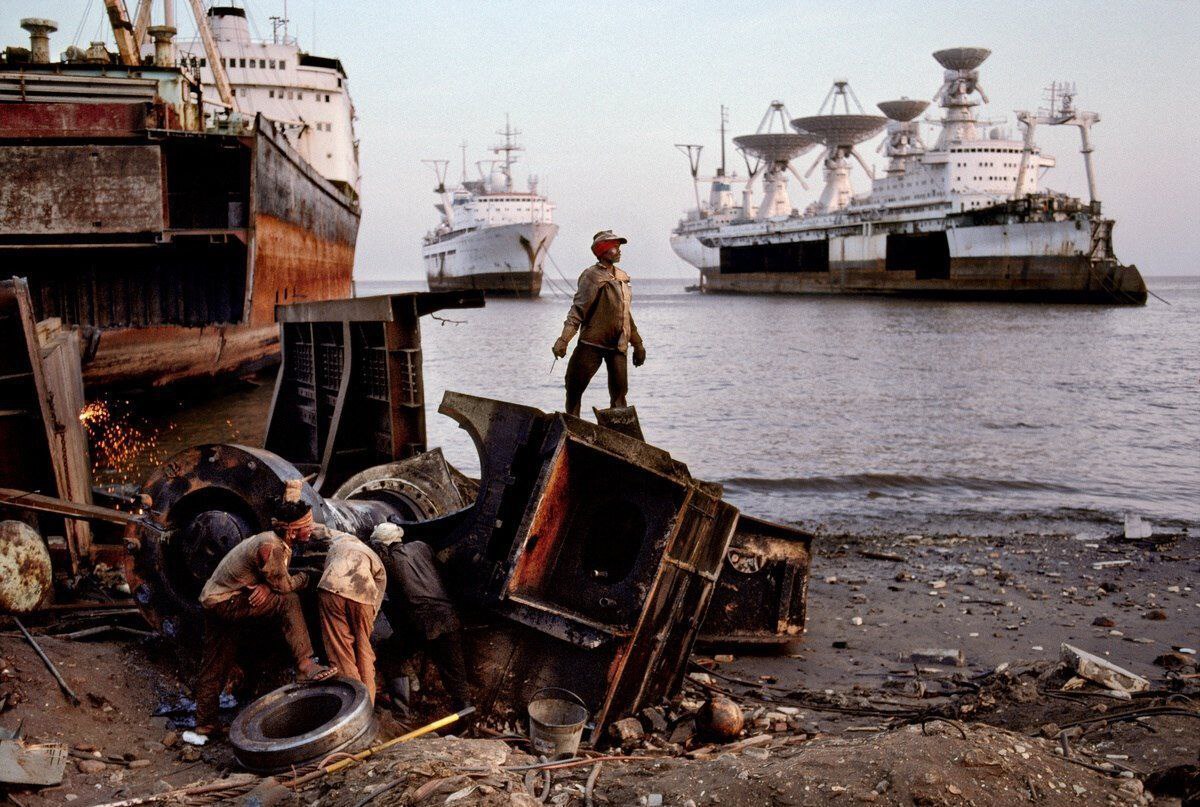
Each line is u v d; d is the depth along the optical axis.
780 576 7.54
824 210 146.75
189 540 5.69
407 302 9.65
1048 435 23.23
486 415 5.55
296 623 5.07
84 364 20.61
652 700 5.95
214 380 27.27
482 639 5.48
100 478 16.42
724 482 17.53
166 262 23.39
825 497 16.25
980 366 41.47
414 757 4.26
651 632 5.54
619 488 5.52
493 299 136.62
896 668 7.21
